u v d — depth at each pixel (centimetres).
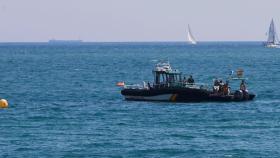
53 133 11756
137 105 15175
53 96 17638
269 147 10662
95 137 11388
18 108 14862
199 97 15438
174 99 15475
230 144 10869
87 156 10119
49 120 13162
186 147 10656
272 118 13362
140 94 15838
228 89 16000
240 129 12162
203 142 11019
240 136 11500
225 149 10531
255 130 12062
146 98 15775
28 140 11144
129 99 16100
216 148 10600
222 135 11588
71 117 13525
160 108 14638
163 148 10575
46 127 12362
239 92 15738
